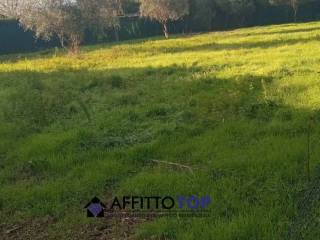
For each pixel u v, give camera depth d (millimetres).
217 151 9008
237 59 22031
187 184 7465
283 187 7012
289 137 9484
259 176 7453
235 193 6914
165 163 8828
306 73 15641
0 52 64625
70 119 12961
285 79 14797
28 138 11367
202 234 5891
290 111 11047
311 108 11070
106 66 25438
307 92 12680
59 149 10102
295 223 5902
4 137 11656
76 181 8148
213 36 48469
